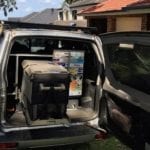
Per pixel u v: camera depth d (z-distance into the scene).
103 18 11.31
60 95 2.31
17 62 2.61
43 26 2.63
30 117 2.31
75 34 2.55
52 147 2.42
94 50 2.58
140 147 2.02
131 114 2.10
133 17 9.03
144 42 1.94
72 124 2.44
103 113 2.51
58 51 2.63
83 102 2.73
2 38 2.34
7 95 2.59
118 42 2.27
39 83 2.24
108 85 2.46
